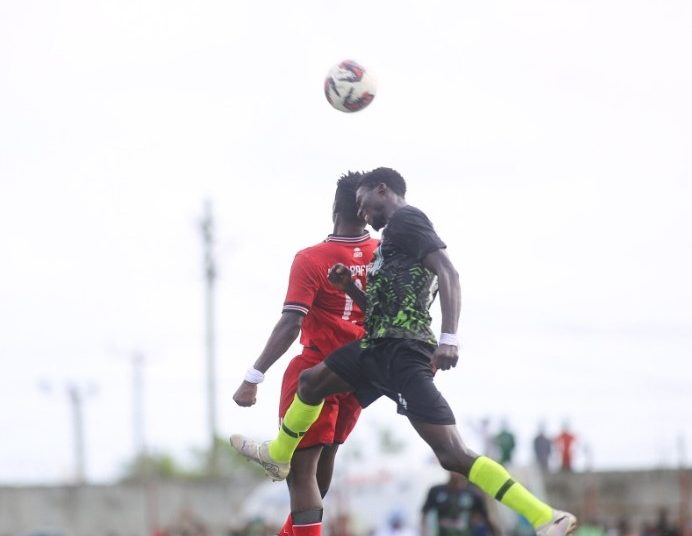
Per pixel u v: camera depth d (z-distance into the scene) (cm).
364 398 2914
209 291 16662
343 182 2880
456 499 5684
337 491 9456
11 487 12850
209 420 16700
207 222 16550
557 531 2344
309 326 2895
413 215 2550
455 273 2475
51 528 12888
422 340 2531
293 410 2714
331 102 2894
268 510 9875
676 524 9194
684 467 10969
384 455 9894
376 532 9038
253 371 2780
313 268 2819
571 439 10969
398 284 2548
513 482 2402
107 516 13100
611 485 11044
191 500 13412
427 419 2470
